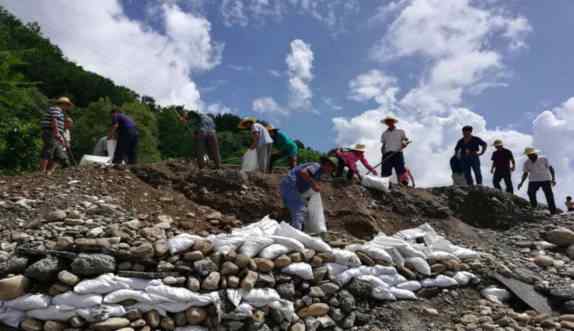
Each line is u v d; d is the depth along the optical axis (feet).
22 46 153.58
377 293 15.19
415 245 17.85
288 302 13.19
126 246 12.28
